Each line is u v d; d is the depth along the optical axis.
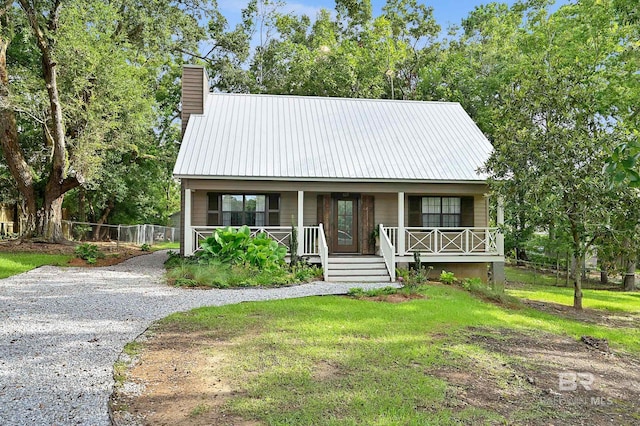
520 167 11.46
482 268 16.08
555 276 20.97
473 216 16.31
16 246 17.39
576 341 8.17
